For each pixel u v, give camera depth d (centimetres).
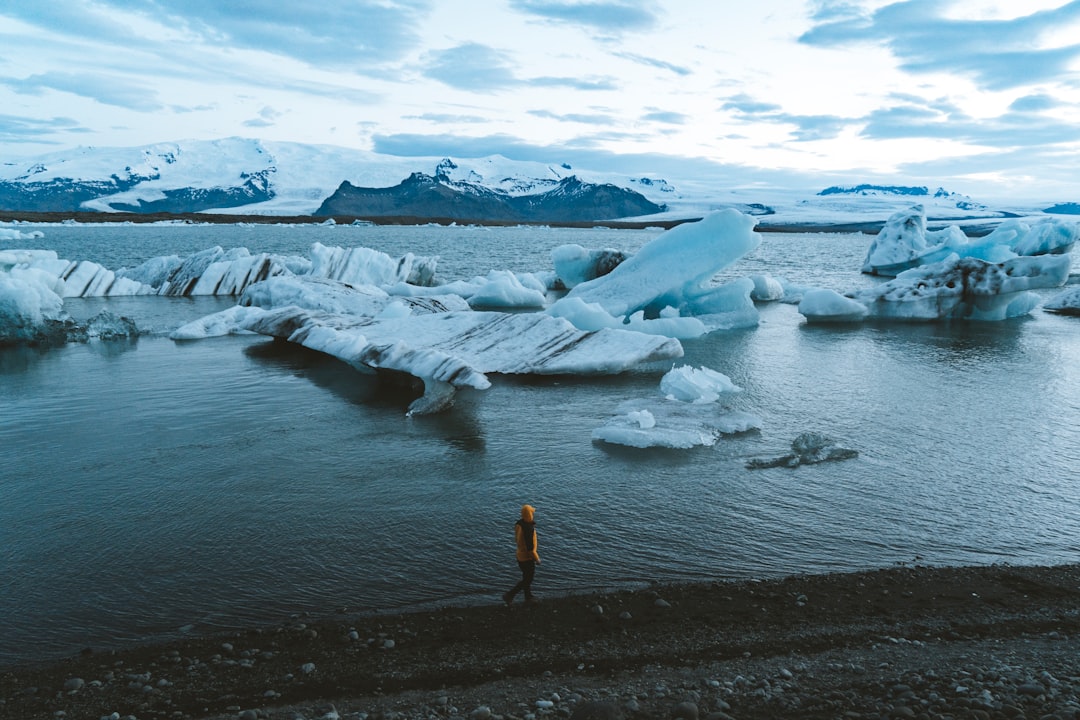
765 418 1959
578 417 1962
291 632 945
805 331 3500
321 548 1190
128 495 1411
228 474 1525
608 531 1262
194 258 5328
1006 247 5625
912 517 1332
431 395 2044
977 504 1392
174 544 1203
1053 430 1864
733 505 1377
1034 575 1115
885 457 1652
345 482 1481
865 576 1108
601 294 3781
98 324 3162
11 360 2684
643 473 1539
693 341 3192
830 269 8600
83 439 1755
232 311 3394
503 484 1474
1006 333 3453
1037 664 850
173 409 2023
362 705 776
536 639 929
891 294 3931
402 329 2902
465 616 988
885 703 752
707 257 3734
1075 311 4203
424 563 1142
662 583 1088
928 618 982
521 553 1011
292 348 2939
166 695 803
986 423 1925
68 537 1228
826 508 1368
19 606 1010
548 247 13888
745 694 780
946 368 2625
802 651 895
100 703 788
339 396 2173
